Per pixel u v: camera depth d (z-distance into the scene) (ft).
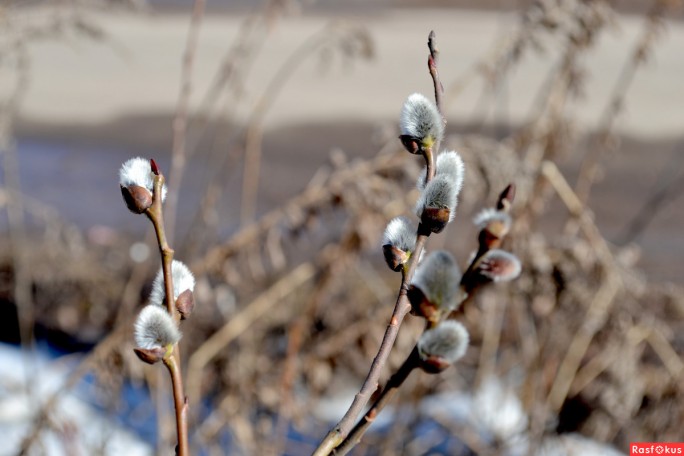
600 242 14.83
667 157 44.37
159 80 57.62
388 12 81.66
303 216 14.96
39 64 61.00
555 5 15.26
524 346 15.79
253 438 15.74
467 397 17.11
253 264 15.35
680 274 28.07
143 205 5.79
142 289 16.55
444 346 5.65
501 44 16.15
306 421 16.56
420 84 56.95
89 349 20.13
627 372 15.10
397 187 14.89
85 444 13.60
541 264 14.34
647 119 50.78
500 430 15.69
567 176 33.91
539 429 14.37
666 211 36.42
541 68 56.49
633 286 15.26
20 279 18.08
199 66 59.98
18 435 14.25
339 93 55.42
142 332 5.65
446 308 5.78
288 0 16.94
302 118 50.26
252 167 18.85
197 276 15.10
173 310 5.87
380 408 5.95
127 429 15.60
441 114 6.21
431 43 6.31
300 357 16.07
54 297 20.08
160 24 69.36
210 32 69.36
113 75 58.39
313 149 45.14
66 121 49.11
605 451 14.99
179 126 15.06
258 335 16.53
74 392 16.85
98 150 44.57
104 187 38.50
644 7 60.23
